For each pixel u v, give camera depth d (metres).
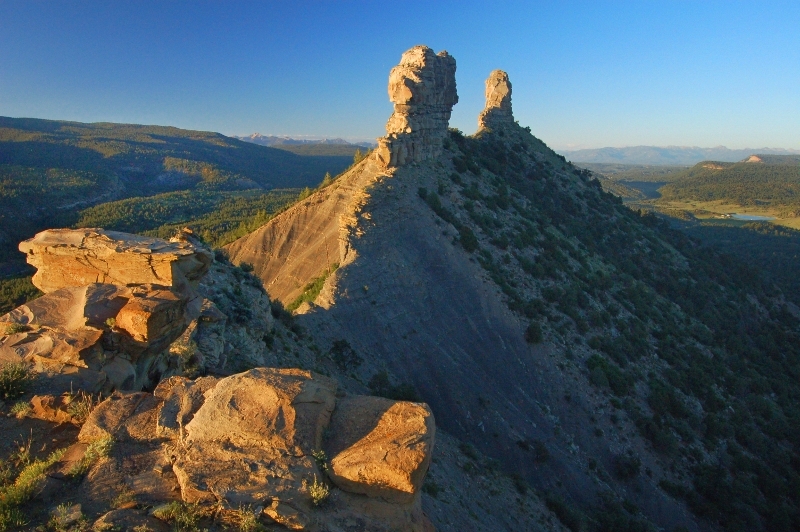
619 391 58.84
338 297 55.91
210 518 11.17
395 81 80.50
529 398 56.44
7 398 15.19
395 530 12.19
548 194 110.31
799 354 90.25
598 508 46.78
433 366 55.69
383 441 13.09
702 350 78.31
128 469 12.56
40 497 11.74
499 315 62.47
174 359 20.89
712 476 52.47
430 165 83.50
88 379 16.02
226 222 175.25
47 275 19.42
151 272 18.72
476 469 39.19
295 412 13.40
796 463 60.16
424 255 65.44
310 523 11.31
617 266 94.69
